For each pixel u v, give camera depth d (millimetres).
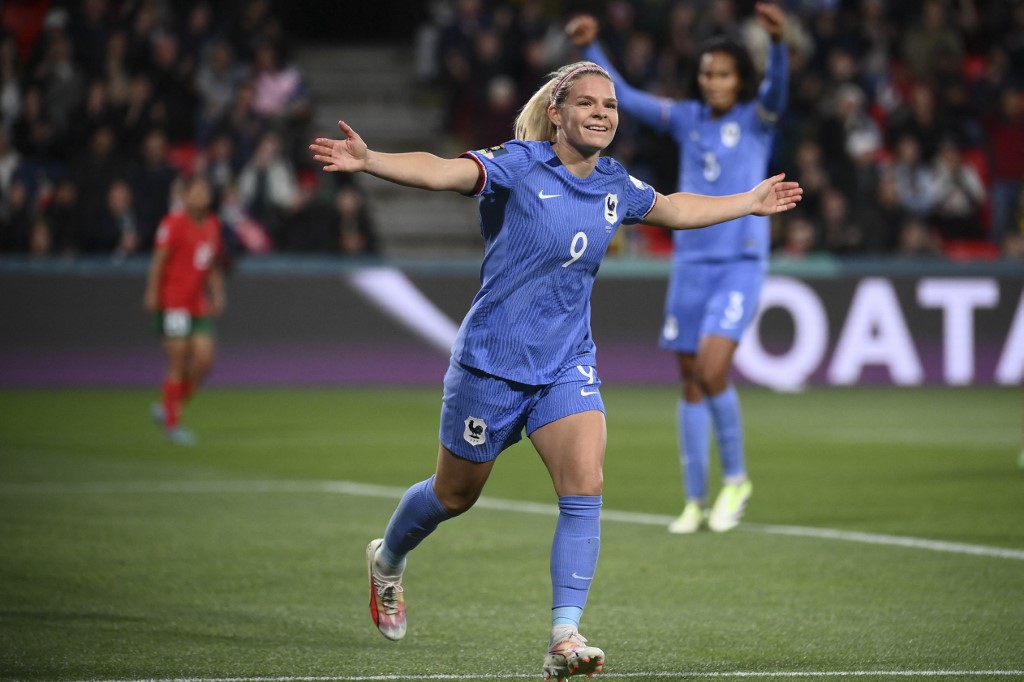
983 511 28375
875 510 28625
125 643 17641
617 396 54719
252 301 56938
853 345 58781
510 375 15562
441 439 16078
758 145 26734
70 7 67500
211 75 68062
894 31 74062
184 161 65000
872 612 19438
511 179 15203
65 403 51000
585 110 15266
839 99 67562
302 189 64062
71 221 57344
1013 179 68875
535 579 21844
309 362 57250
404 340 57906
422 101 76188
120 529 26250
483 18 73438
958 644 17547
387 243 70062
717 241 26562
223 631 18328
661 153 63625
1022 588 20984
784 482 32875
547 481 33312
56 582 21453
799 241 60188
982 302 59031
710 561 23266
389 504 29578
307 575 22125
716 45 26422
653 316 58625
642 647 17531
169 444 39875
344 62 80812
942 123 67625
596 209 15648
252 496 30562
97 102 63219
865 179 62906
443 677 16016
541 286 15539
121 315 56562
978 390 57688
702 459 26562
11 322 55719
